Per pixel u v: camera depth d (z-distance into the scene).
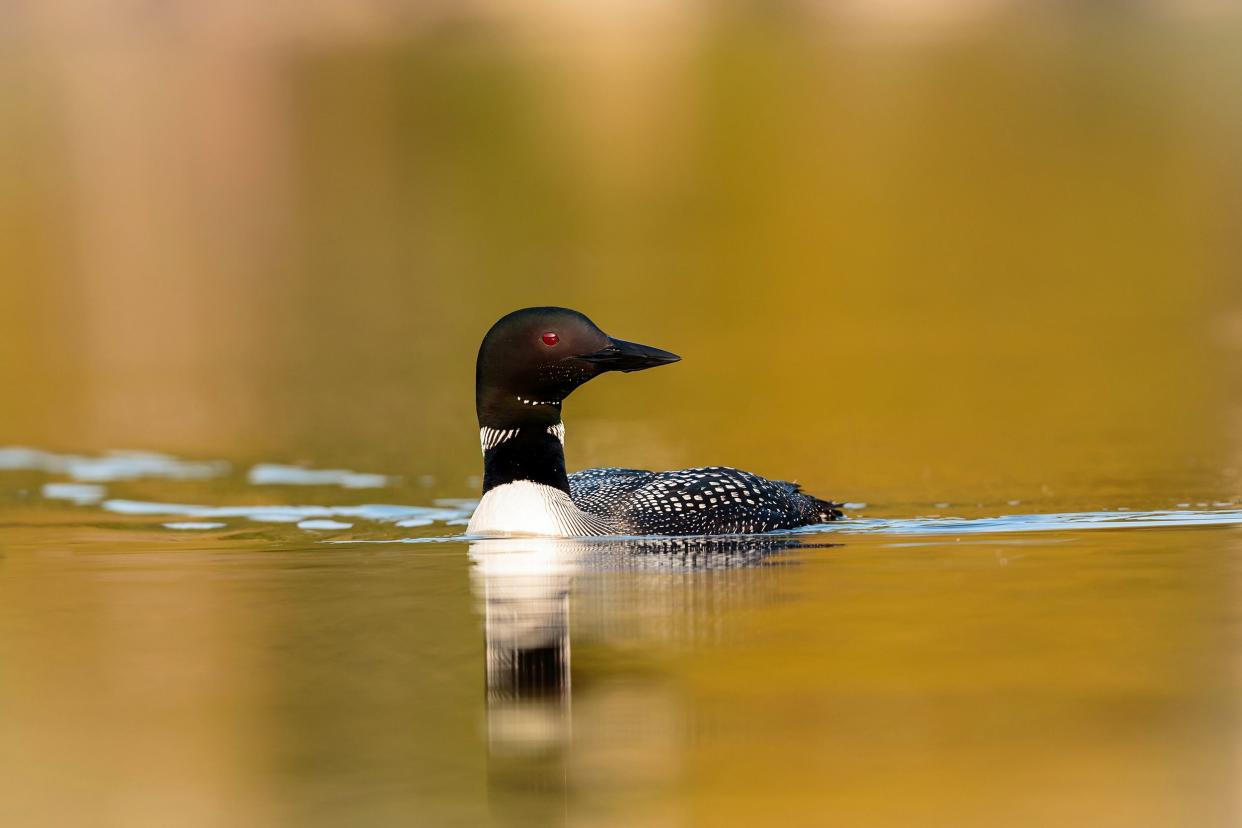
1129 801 5.22
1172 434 13.60
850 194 29.06
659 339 19.47
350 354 19.20
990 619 7.35
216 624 7.62
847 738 5.81
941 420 14.71
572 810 5.22
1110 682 6.38
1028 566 8.58
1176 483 11.58
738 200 28.92
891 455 13.17
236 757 5.73
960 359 17.84
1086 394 15.63
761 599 7.84
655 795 5.34
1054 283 22.67
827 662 6.70
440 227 27.67
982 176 30.20
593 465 13.18
